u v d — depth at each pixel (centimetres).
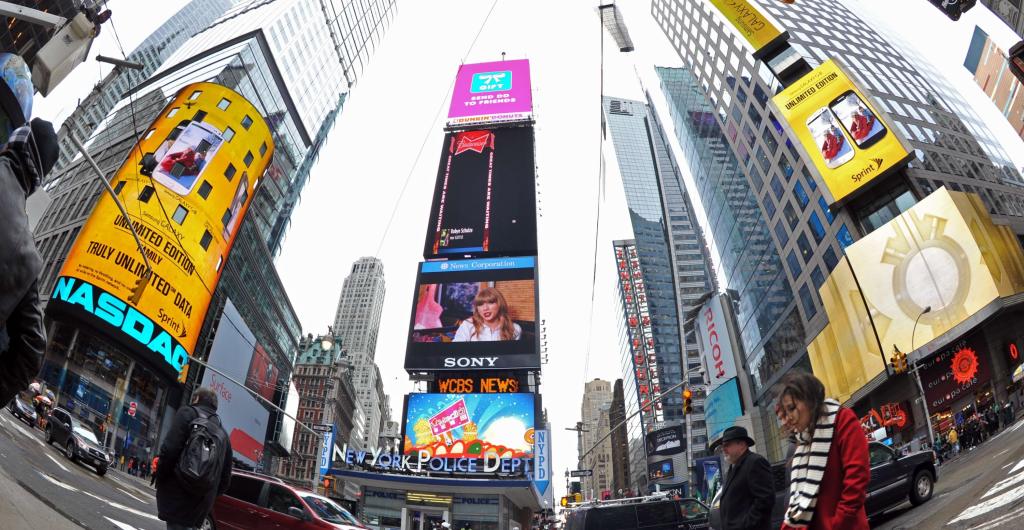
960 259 3812
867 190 4784
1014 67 2248
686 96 10000
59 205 7469
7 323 279
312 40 12544
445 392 5006
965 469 1758
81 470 1992
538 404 5003
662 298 15075
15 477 983
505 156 6650
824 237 5269
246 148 6644
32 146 271
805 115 5438
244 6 13538
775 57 6372
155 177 5681
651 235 16450
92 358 5044
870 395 4531
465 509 4225
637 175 17850
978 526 798
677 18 9488
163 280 5456
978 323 3616
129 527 986
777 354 6344
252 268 9031
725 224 8150
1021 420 2770
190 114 6238
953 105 6444
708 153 8856
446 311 5356
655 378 13025
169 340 5531
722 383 7669
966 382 3697
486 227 5991
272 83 10894
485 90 7781
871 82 5881
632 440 13638
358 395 19862
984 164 5400
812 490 365
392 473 4322
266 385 9094
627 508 1612
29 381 302
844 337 4778
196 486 491
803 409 389
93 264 5041
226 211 6328
